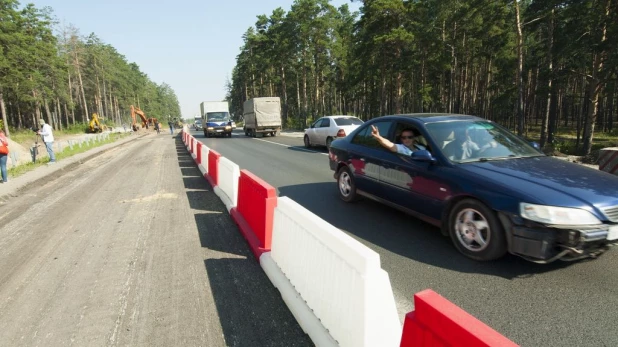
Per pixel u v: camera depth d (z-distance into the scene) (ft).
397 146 15.42
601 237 9.77
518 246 10.57
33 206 22.76
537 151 14.71
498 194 11.03
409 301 9.64
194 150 42.37
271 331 8.49
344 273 6.91
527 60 111.75
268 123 90.79
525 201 10.35
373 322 6.21
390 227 15.60
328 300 7.56
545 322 8.45
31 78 139.64
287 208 10.23
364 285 6.17
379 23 113.19
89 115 290.35
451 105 128.77
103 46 266.57
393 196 15.96
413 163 14.57
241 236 15.15
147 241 14.94
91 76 242.17
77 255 13.75
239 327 8.70
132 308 9.76
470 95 155.63
